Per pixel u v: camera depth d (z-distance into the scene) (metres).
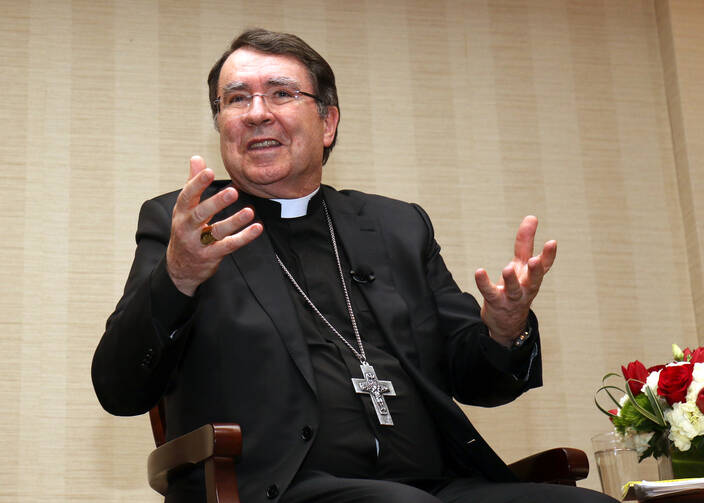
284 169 3.04
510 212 4.92
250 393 2.57
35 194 4.38
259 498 2.37
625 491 2.49
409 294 3.02
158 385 2.55
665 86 5.29
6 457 4.02
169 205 2.96
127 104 4.62
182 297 2.41
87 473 4.09
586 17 5.34
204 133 4.67
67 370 4.18
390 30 5.07
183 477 2.51
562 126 5.12
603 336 4.82
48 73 4.57
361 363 2.75
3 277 4.23
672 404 2.77
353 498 2.23
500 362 2.76
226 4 4.89
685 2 5.34
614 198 5.05
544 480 2.80
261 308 2.70
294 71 3.17
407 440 2.66
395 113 4.95
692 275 4.98
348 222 3.14
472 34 5.17
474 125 5.02
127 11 4.75
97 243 4.38
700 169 5.07
